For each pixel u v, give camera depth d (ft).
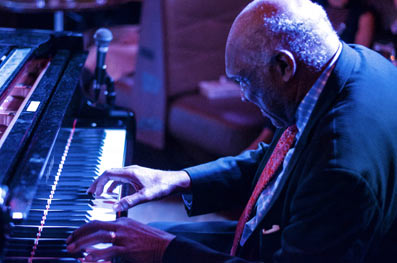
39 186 5.44
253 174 6.88
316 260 4.62
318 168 4.62
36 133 5.12
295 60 4.85
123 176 5.93
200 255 5.10
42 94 6.00
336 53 5.09
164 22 12.67
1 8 16.47
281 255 4.87
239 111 12.53
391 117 4.86
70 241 4.84
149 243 5.07
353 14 11.05
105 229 5.00
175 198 12.23
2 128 5.59
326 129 4.75
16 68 6.00
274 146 6.19
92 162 6.31
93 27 19.35
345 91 4.91
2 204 3.80
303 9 4.87
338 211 4.46
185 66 13.24
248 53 4.91
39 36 7.54
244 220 6.05
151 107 13.57
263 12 4.82
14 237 4.85
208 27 13.10
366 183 4.43
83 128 7.14
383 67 5.35
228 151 12.05
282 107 5.17
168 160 13.48
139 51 13.48
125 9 19.70
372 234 4.66
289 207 5.14
